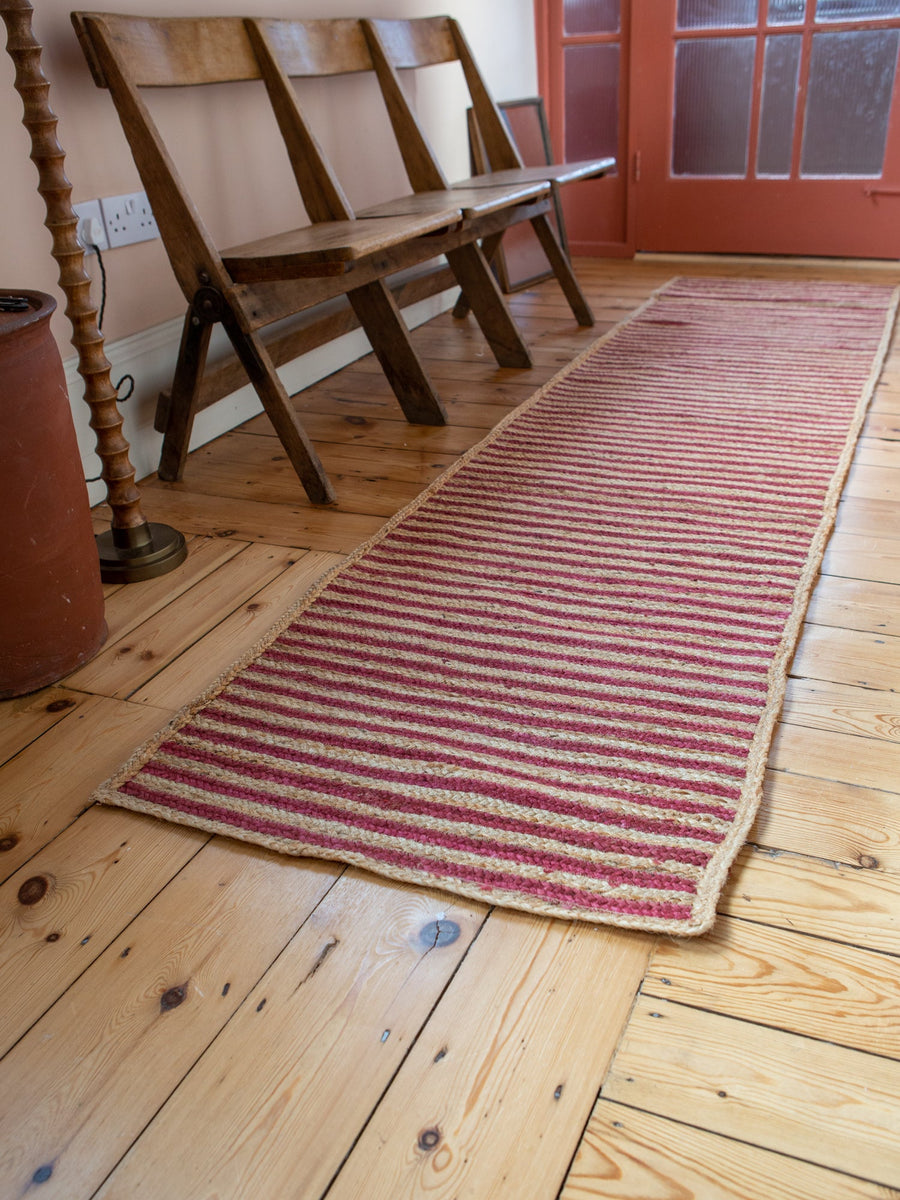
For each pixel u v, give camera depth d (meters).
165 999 0.92
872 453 2.04
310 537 1.82
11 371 1.22
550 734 1.24
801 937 0.95
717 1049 0.85
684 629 1.46
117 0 1.94
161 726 1.31
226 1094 0.83
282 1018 0.90
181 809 1.15
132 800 1.17
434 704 1.32
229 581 1.68
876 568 1.60
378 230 1.96
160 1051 0.87
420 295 2.71
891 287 3.23
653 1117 0.80
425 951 0.96
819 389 2.38
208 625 1.55
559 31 3.75
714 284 3.43
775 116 3.51
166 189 1.75
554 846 1.06
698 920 0.96
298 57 2.25
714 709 1.27
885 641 1.40
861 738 1.21
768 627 1.44
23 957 0.97
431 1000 0.91
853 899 0.99
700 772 1.16
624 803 1.12
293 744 1.25
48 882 1.06
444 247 2.38
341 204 2.18
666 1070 0.83
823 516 1.76
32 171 1.81
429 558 1.71
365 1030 0.88
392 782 1.17
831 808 1.10
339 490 2.01
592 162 2.92
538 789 1.15
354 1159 0.78
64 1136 0.81
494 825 1.10
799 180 3.56
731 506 1.83
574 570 1.64
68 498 1.36
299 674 1.40
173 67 1.90
